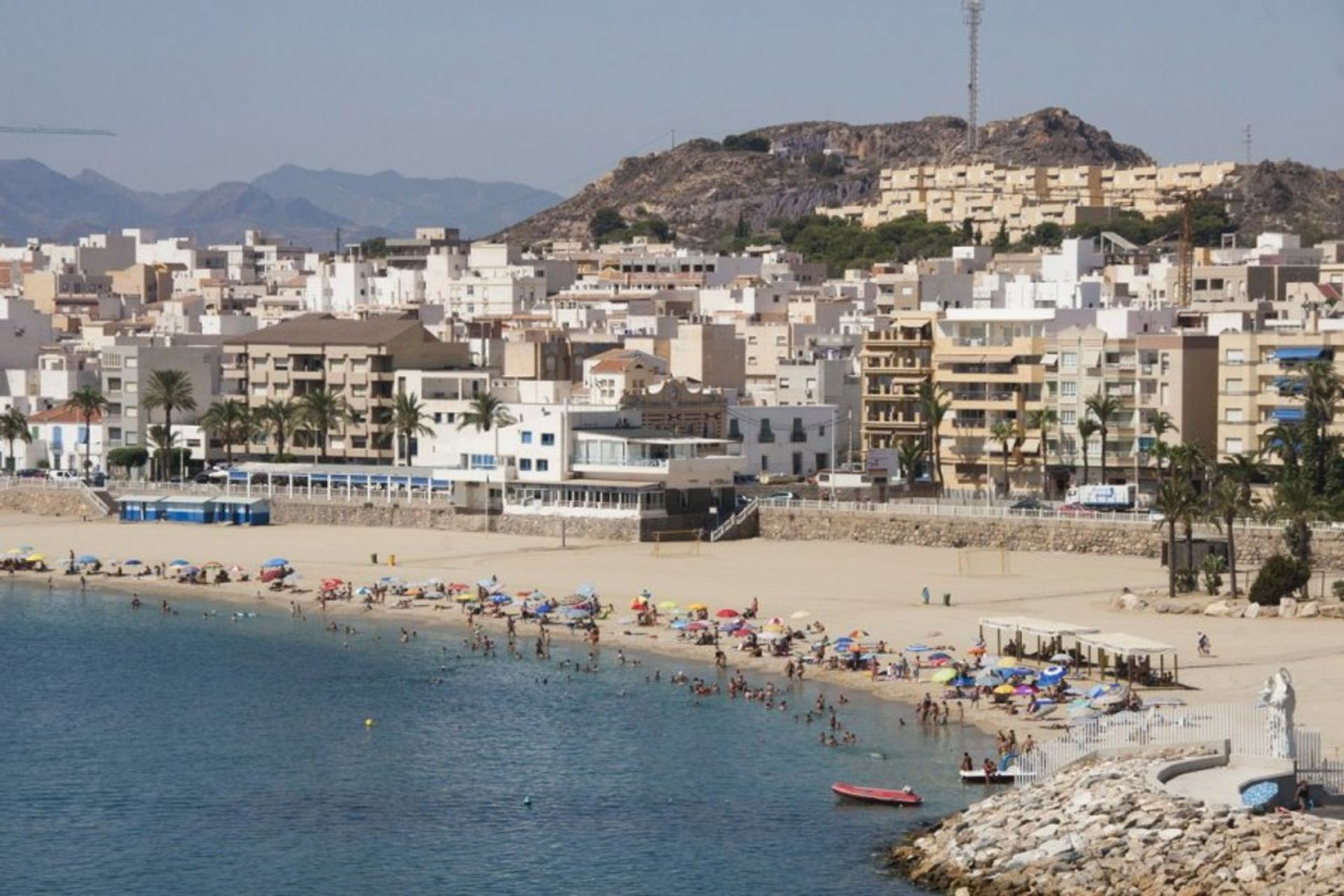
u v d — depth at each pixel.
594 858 154.50
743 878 147.88
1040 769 161.38
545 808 168.38
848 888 143.88
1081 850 137.88
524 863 154.25
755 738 188.25
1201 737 159.88
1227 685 193.12
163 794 176.62
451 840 160.62
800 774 175.00
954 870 143.12
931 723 190.62
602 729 194.62
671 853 154.50
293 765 185.50
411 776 180.38
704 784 173.25
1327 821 134.75
